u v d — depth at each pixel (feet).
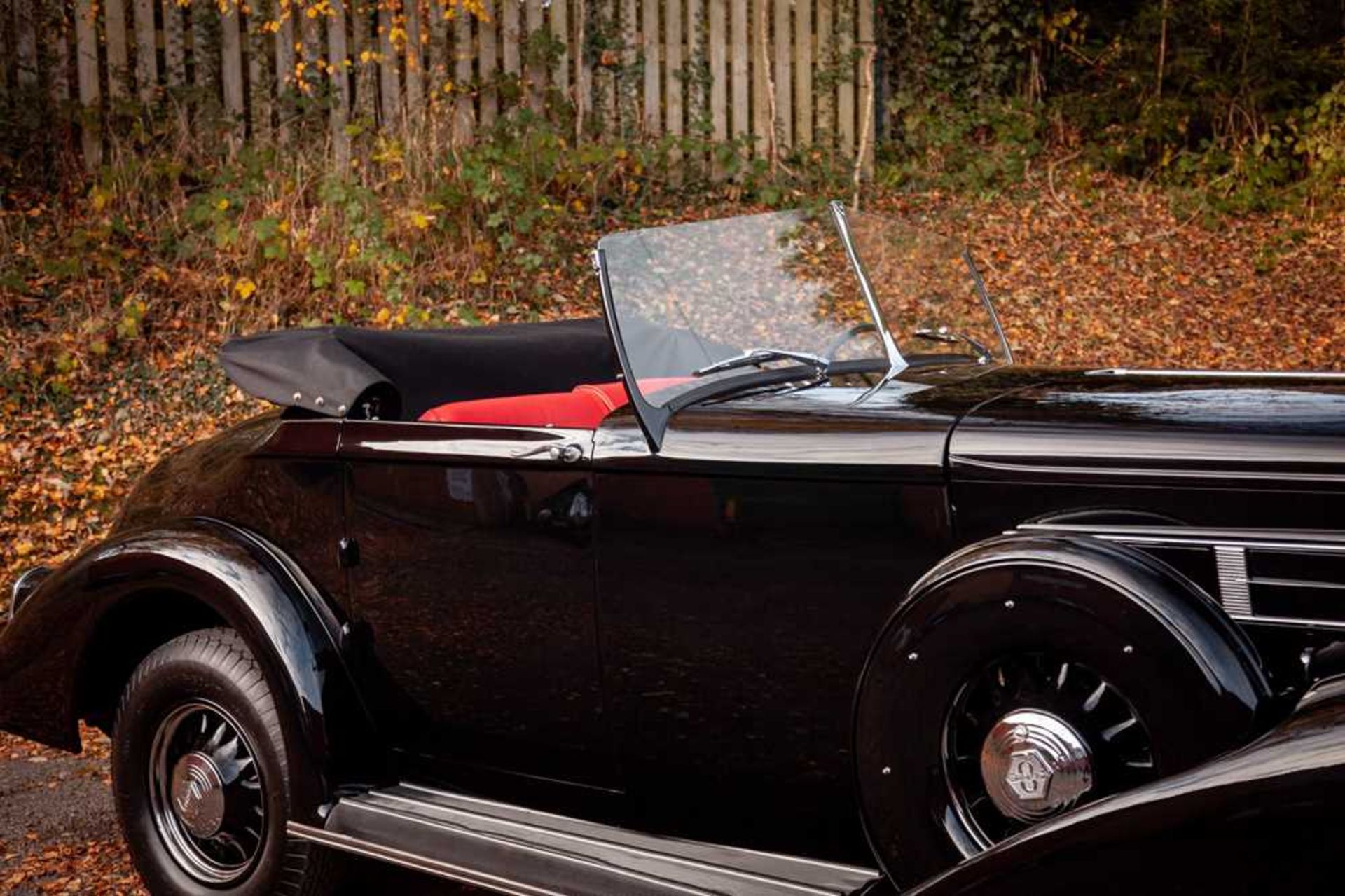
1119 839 4.39
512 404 10.96
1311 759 4.23
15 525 21.99
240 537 10.89
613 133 36.52
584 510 9.18
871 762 7.82
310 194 30.48
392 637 10.35
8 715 11.95
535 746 9.73
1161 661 6.82
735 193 36.09
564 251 31.78
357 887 11.55
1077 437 7.89
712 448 8.68
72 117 31.45
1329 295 32.14
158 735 11.25
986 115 40.45
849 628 8.31
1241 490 7.39
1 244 28.68
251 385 11.13
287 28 33.37
